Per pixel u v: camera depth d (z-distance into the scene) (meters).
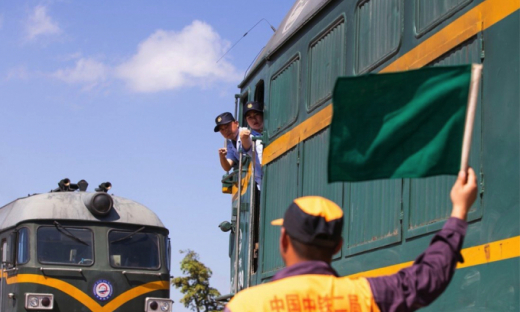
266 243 7.49
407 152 2.95
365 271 5.42
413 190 4.92
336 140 2.89
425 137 2.94
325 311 2.64
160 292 15.15
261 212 7.65
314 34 6.71
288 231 2.76
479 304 4.09
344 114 2.89
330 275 2.72
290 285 2.67
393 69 5.26
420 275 2.77
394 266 5.04
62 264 14.42
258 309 2.63
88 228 14.80
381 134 2.90
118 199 15.56
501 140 4.08
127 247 15.05
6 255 14.81
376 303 2.70
